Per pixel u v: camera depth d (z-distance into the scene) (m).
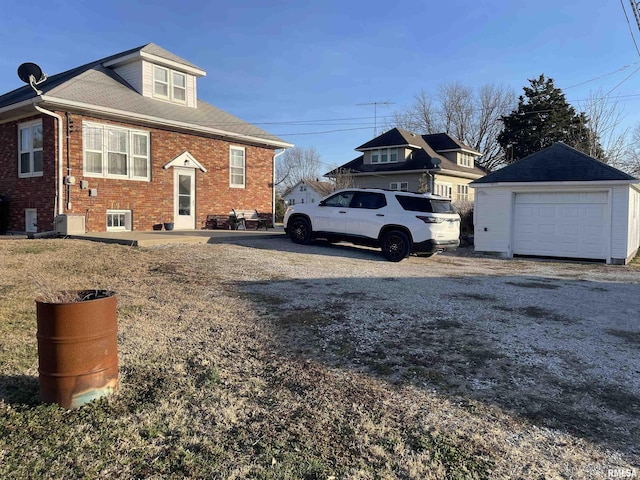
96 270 8.24
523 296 7.81
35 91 13.30
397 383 4.02
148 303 6.39
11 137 14.37
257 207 19.11
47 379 3.47
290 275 8.63
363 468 2.80
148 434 3.14
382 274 9.39
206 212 17.00
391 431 3.23
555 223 15.16
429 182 31.06
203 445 3.02
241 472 2.74
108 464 2.80
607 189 14.26
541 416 3.48
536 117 39.94
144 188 14.93
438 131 48.84
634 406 3.67
